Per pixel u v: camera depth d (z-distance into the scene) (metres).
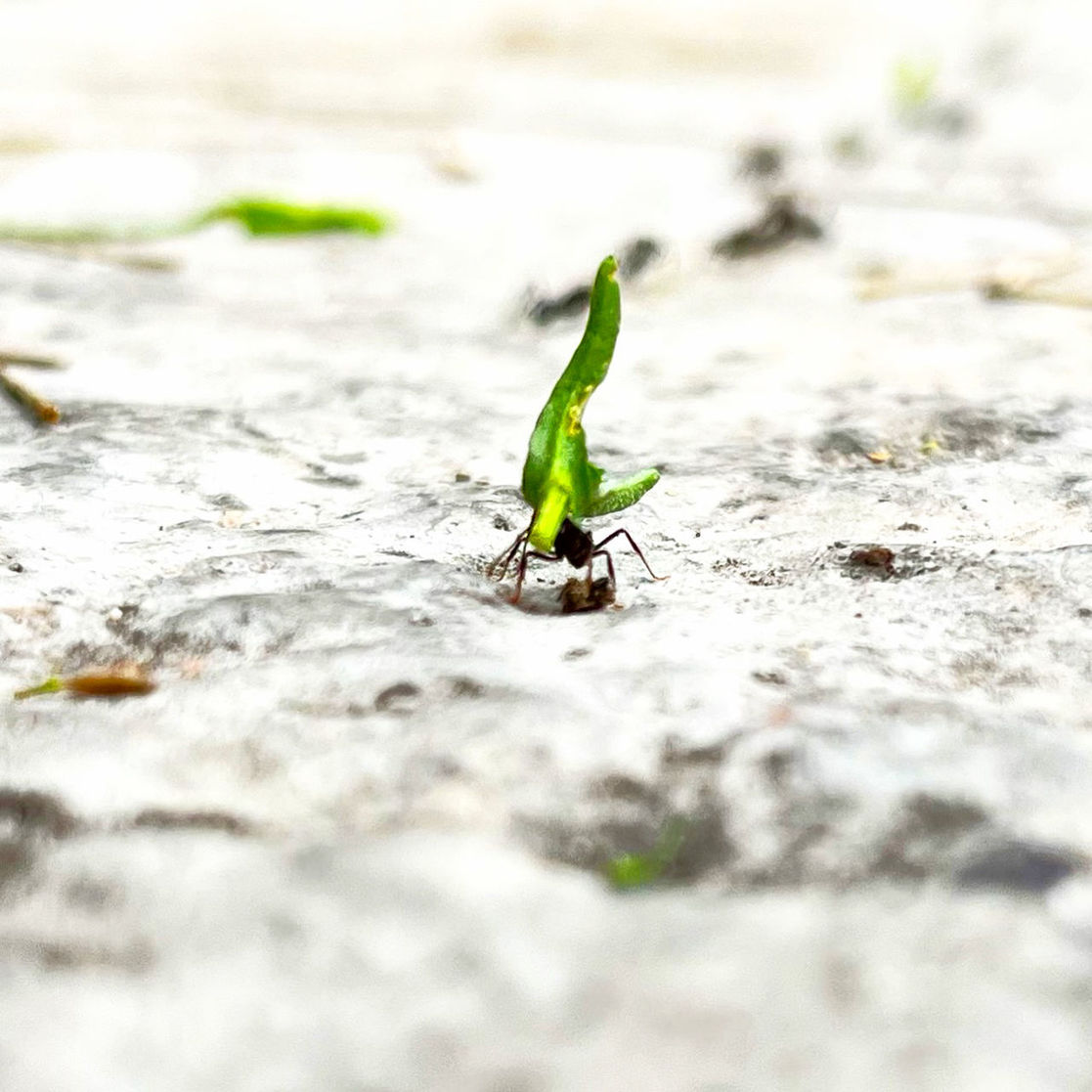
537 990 0.16
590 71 0.85
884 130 0.61
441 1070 0.16
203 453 0.23
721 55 0.95
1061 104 0.70
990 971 0.16
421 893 0.17
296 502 0.22
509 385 0.26
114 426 0.24
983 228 0.39
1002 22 1.09
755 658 0.19
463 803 0.18
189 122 0.58
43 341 0.27
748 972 0.16
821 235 0.38
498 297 0.32
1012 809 0.17
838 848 0.17
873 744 0.18
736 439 0.24
